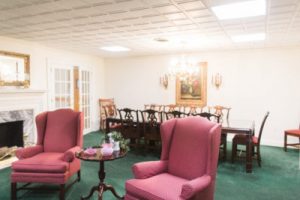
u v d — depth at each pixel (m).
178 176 2.53
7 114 4.41
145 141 4.74
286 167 4.05
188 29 3.85
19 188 2.95
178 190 2.15
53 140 3.41
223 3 2.67
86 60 6.82
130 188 2.29
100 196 2.69
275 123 5.54
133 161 4.34
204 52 6.18
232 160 4.25
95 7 2.82
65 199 2.86
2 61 4.40
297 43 5.01
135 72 7.13
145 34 4.24
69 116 3.48
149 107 6.61
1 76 4.38
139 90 7.10
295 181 3.45
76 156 2.70
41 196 2.94
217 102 6.11
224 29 3.83
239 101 5.87
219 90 6.06
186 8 2.85
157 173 2.58
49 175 2.77
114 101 7.49
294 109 5.36
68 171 2.89
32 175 2.78
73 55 6.33
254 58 5.66
